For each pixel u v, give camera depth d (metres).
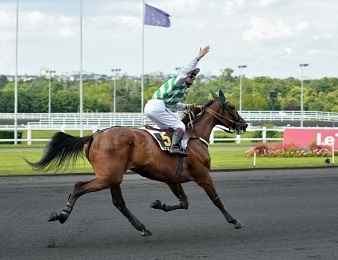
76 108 88.31
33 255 8.32
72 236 9.59
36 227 10.25
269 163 22.14
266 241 9.36
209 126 10.47
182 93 10.01
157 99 9.84
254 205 12.81
